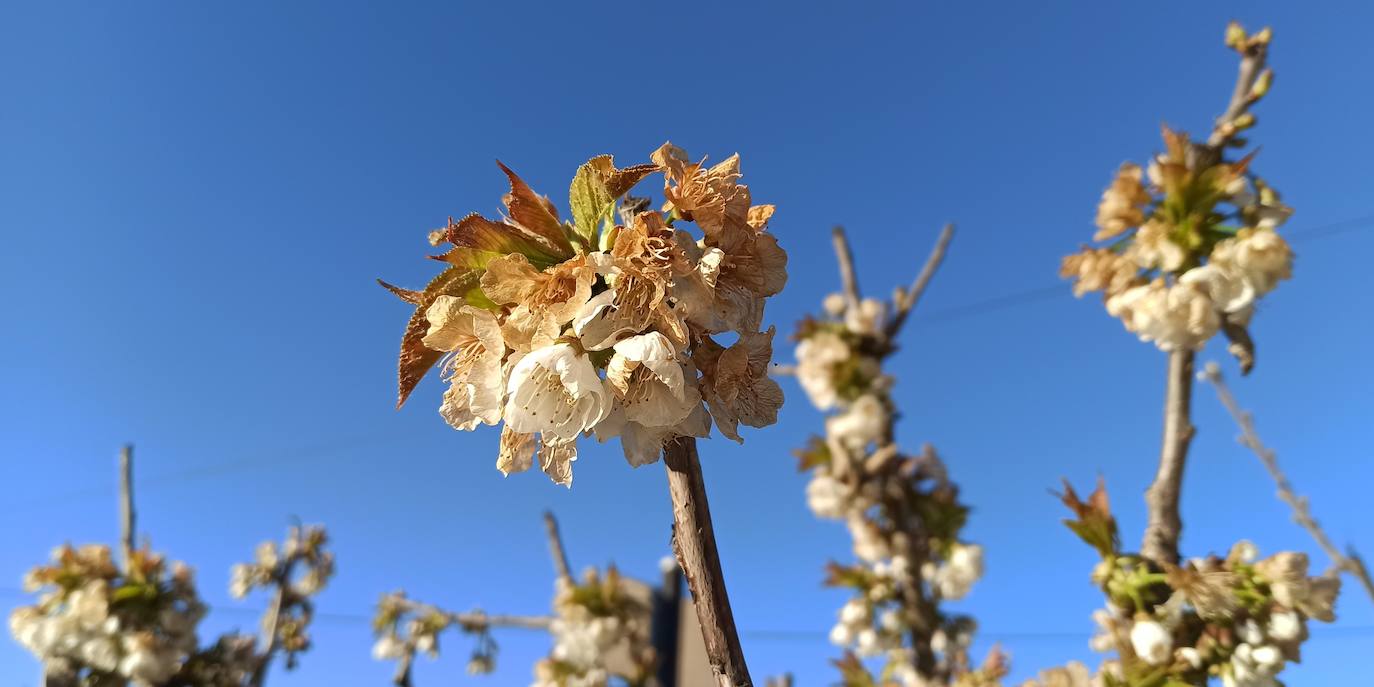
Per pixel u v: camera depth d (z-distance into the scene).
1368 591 0.48
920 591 0.54
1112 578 0.36
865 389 0.57
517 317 0.19
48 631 0.63
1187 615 0.35
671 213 0.20
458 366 0.21
